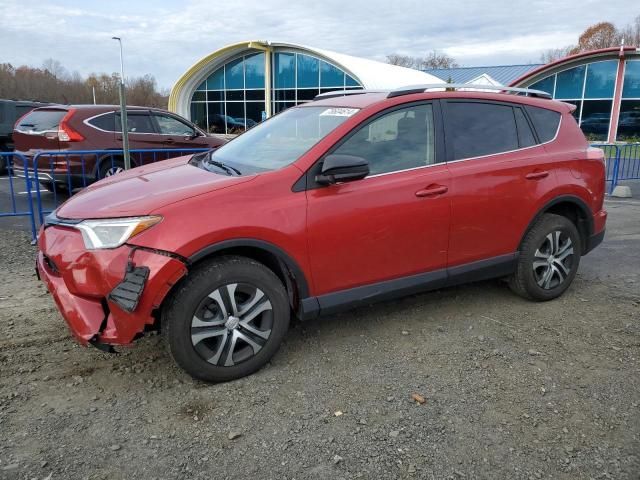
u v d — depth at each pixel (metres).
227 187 3.21
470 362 3.54
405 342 3.82
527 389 3.23
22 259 5.68
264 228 3.18
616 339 3.90
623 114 26.67
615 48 25.73
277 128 4.20
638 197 10.90
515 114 4.36
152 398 3.09
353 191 3.50
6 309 4.28
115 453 2.62
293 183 3.34
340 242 3.46
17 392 3.11
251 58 32.09
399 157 3.75
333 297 3.54
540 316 4.30
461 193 3.90
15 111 14.00
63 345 3.69
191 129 10.60
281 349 3.69
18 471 2.47
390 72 30.92
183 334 3.05
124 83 6.03
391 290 3.75
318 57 29.83
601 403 3.08
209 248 3.03
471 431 2.82
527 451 2.67
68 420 2.86
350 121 3.63
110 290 2.92
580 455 2.64
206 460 2.58
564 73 27.83
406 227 3.69
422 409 3.01
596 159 4.71
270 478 2.47
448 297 4.66
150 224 2.95
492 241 4.15
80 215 3.15
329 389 3.21
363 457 2.62
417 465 2.57
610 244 6.73
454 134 4.00
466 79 37.28
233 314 3.19
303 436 2.77
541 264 4.44
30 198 6.32
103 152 7.04
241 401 3.08
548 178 4.34
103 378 3.29
